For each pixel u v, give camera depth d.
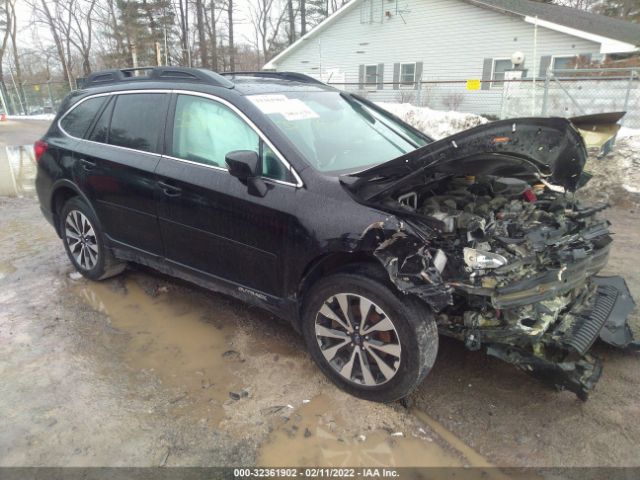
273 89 3.64
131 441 2.62
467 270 2.54
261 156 3.14
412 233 2.56
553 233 2.77
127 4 37.44
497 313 2.63
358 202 2.77
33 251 5.47
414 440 2.63
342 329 2.94
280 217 2.96
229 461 2.50
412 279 2.52
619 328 3.22
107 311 4.06
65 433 2.68
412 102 21.73
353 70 24.39
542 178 3.20
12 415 2.82
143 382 3.13
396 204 2.76
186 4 39.81
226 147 3.32
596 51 18.00
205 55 40.28
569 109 14.91
